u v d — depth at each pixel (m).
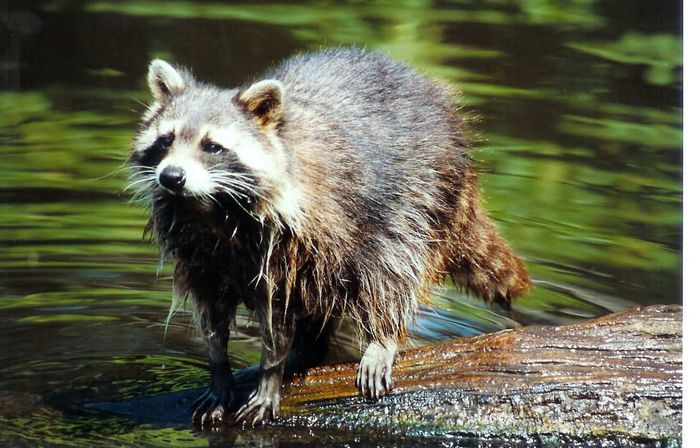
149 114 9.37
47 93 18.33
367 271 9.56
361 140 9.61
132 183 9.08
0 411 9.43
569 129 17.00
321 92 9.84
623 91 17.92
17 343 10.93
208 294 9.46
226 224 9.05
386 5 20.52
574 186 15.50
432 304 10.98
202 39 19.48
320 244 9.23
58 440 8.94
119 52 19.20
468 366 9.36
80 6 20.36
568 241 14.11
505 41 19.23
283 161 9.02
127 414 9.50
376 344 9.67
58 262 13.15
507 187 15.42
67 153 16.28
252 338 11.34
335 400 9.41
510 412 9.08
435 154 10.41
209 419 9.38
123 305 12.07
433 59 18.69
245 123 8.99
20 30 19.64
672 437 8.85
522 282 12.24
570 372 9.12
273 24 19.77
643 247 13.98
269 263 9.20
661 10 19.09
